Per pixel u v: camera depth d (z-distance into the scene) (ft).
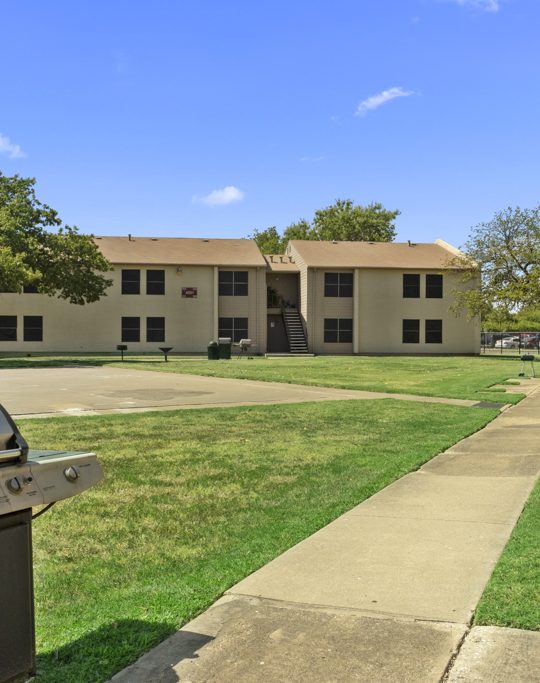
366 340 161.79
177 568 15.30
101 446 30.71
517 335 207.21
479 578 14.21
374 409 45.98
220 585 13.96
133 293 155.63
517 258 142.82
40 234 127.54
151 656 10.86
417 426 37.96
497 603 12.64
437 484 23.58
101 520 19.16
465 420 40.60
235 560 15.65
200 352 157.28
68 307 153.79
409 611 12.50
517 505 20.52
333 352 161.38
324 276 161.17
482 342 202.69
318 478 24.49
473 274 152.15
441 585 13.82
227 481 23.98
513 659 10.57
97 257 130.52
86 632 11.78
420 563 15.23
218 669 10.41
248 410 44.98
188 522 18.97
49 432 34.55
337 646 11.11
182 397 54.13
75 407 46.73
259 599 13.19
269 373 82.58
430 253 173.37
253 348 159.43
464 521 18.75
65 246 127.65
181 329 156.87
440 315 164.04
